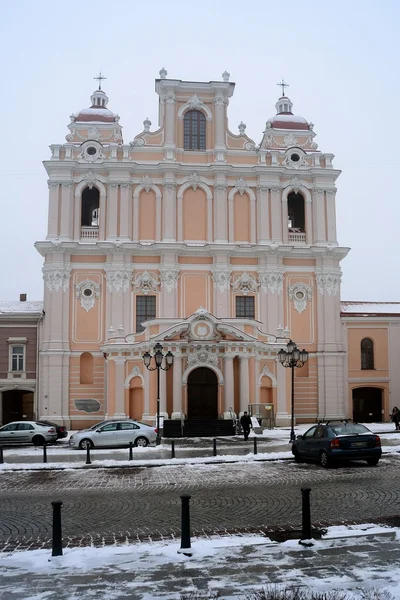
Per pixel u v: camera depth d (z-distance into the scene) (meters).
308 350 55.56
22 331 54.38
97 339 53.88
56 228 54.88
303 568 10.70
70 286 54.34
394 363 57.38
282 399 51.47
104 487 21.25
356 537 12.79
